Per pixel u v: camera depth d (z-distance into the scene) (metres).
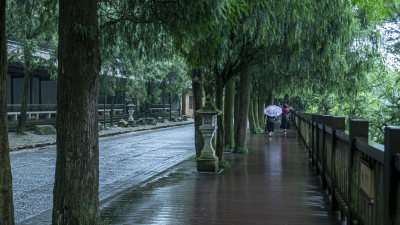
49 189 8.73
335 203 5.78
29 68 21.11
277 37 8.66
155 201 6.52
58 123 4.48
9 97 30.44
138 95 32.22
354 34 11.12
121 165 12.49
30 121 25.56
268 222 5.17
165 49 6.71
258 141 19.08
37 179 10.00
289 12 7.78
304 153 13.98
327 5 8.53
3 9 3.47
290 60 9.59
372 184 3.25
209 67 10.68
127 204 6.30
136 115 40.81
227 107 14.87
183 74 37.78
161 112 47.41
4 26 3.50
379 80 12.15
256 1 6.13
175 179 8.82
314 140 10.68
